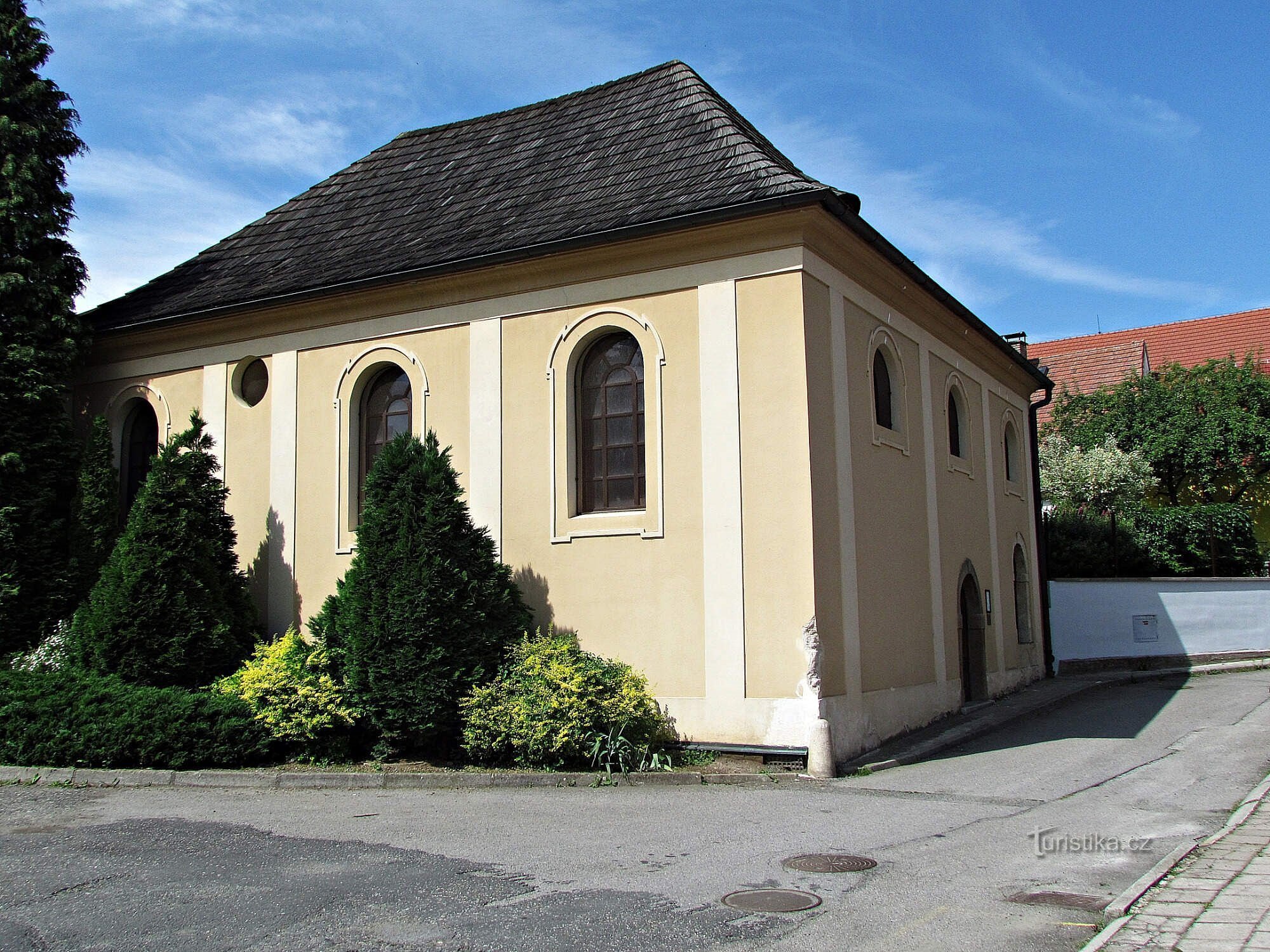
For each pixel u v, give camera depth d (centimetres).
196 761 1075
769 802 935
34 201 1473
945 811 889
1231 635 2225
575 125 1557
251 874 679
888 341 1384
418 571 1121
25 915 596
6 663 1316
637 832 805
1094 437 2936
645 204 1244
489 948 534
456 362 1350
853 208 1263
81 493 1430
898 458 1383
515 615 1195
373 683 1106
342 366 1427
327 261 1491
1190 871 664
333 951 533
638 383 1255
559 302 1289
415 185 1616
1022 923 568
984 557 1722
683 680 1166
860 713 1187
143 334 1554
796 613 1116
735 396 1171
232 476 1490
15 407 1420
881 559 1297
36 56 1522
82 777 1047
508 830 812
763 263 1172
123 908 608
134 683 1204
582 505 1273
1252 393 2859
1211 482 2845
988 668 1683
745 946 534
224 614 1284
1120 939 529
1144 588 2208
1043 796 959
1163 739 1290
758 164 1220
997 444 1873
